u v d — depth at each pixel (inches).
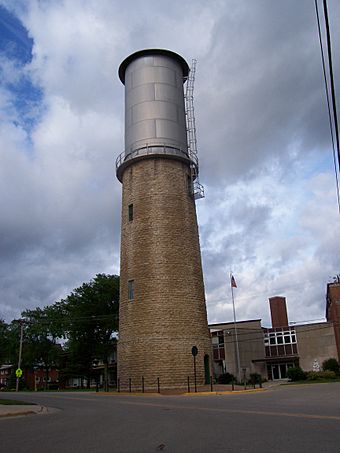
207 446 358.0
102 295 2301.9
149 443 381.7
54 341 2881.4
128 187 1470.2
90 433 453.4
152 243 1357.0
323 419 490.0
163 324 1278.3
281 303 2388.0
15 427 520.7
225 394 1024.2
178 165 1459.2
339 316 1990.7
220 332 2225.6
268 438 382.9
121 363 1325.0
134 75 1547.7
